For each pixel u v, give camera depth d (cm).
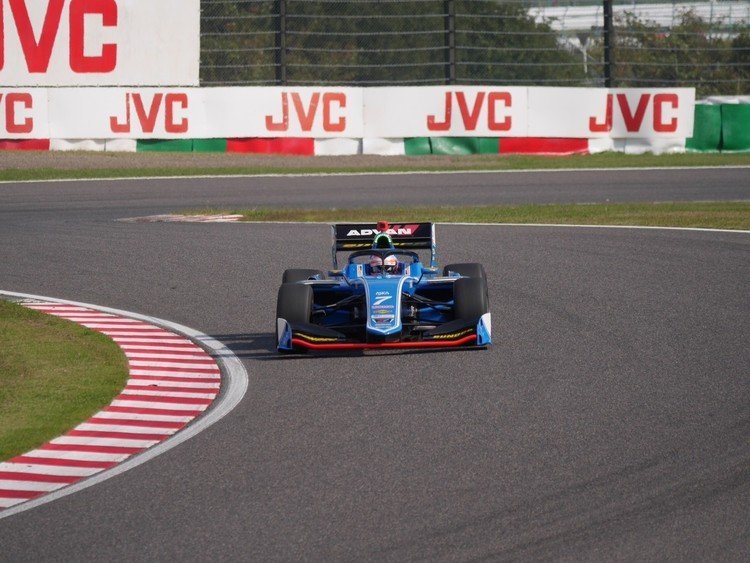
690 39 14412
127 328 4362
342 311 4222
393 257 4012
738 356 3619
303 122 11062
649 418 2947
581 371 3484
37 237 6688
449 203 8219
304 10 14188
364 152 11181
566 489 2419
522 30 14350
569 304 4572
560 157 11169
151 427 3041
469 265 4172
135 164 10356
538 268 5422
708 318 4231
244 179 9700
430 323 3947
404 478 2522
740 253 5712
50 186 9200
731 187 8919
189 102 10881
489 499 2369
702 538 2131
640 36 14650
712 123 11456
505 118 11219
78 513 2375
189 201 8456
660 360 3597
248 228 6988
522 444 2752
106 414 3177
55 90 10719
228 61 13712
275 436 2900
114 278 5425
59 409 3231
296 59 13975
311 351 3900
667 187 9000
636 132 11344
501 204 8125
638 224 6881
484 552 2092
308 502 2388
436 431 2886
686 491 2386
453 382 3388
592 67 14625
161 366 3750
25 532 2275
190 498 2442
